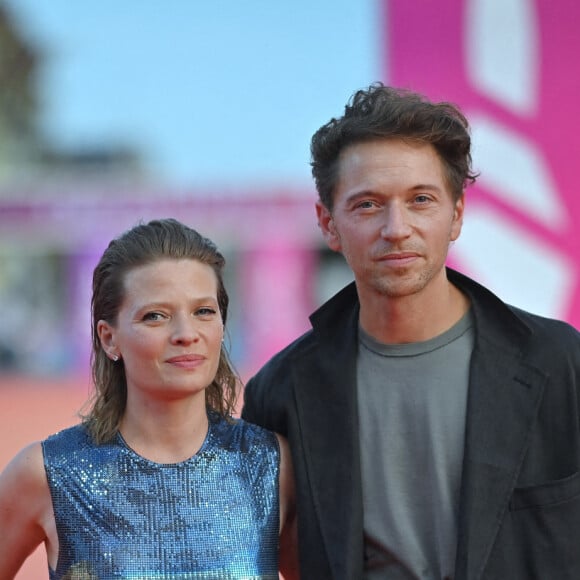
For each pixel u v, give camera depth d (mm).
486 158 23734
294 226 32500
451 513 5227
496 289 23688
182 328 5145
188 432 5391
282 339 31875
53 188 34156
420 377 5398
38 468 5266
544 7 23594
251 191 32656
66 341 33188
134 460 5305
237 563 5184
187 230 5410
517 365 5301
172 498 5254
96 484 5238
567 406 5199
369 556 5375
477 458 5129
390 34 25250
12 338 32906
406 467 5363
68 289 33594
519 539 5102
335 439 5469
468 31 24203
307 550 5406
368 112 5293
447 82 24484
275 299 32312
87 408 5859
